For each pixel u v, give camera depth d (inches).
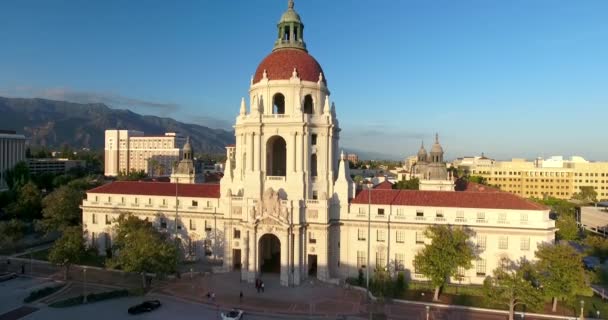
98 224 4579.2
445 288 3435.0
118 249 3996.1
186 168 6446.9
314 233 3715.6
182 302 3157.0
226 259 3897.6
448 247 3186.5
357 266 3843.5
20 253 4490.7
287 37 4156.0
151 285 3508.9
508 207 3582.7
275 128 3794.3
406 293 3361.2
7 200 6205.7
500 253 3570.4
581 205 7805.1
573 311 3016.7
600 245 4229.8
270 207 3575.3
